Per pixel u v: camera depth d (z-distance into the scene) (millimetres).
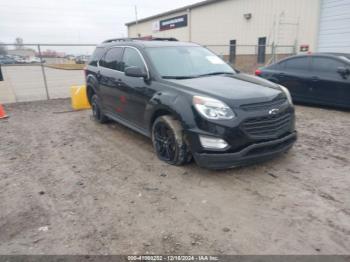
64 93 12891
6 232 2969
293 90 8508
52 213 3271
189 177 3992
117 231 2916
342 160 4480
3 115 8125
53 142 5777
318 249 2586
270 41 16672
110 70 5918
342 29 12648
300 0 14469
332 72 7645
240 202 3367
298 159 4531
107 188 3799
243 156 3605
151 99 4445
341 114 7469
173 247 2666
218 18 20672
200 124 3693
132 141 5637
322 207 3227
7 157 5047
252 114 3637
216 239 2754
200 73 4836
